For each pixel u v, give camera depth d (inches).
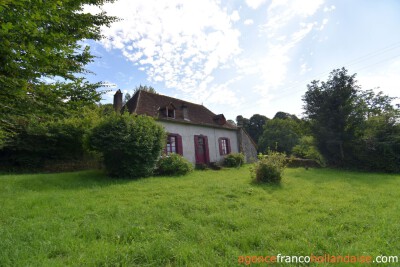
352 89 509.0
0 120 182.5
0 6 98.0
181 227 146.9
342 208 183.5
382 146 465.1
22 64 126.8
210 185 284.7
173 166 422.6
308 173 424.5
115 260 104.7
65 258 107.7
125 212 175.8
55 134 480.7
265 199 222.5
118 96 629.3
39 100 154.5
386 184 299.0
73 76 160.9
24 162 470.9
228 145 732.0
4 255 105.5
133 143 364.8
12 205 194.4
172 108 581.9
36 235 130.0
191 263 102.3
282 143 1237.7
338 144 512.7
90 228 141.0
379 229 136.1
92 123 458.9
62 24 162.2
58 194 239.6
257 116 1585.9
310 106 550.9
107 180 337.4
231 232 137.3
